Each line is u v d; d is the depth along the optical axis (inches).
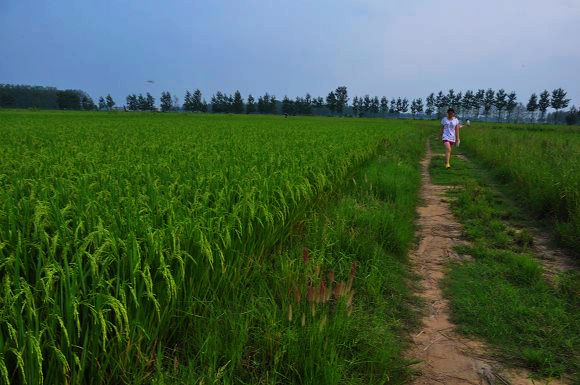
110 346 100.5
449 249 227.6
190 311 119.3
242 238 156.7
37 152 325.4
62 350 91.6
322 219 229.8
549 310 154.8
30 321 84.9
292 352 112.7
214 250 134.4
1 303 89.9
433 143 1043.3
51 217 125.7
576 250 216.5
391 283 175.8
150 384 102.3
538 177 325.7
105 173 202.5
